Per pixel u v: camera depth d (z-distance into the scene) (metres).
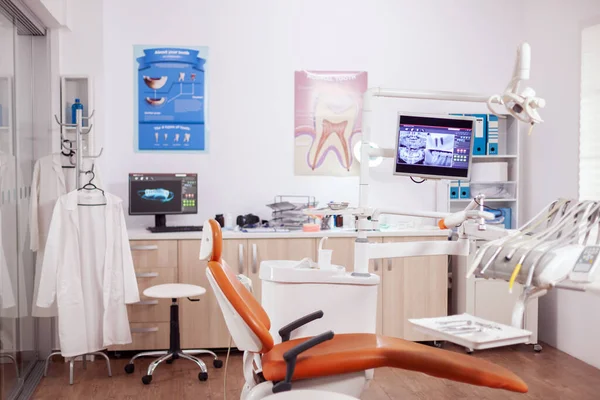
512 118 5.04
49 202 4.27
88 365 4.28
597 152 4.27
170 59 4.83
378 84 5.09
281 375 2.48
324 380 2.63
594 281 2.11
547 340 4.86
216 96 4.91
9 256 3.59
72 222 3.98
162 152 4.86
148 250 4.39
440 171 3.04
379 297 4.63
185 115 4.87
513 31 5.23
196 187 4.66
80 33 4.57
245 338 2.55
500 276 2.35
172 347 4.09
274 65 4.97
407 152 3.02
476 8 5.18
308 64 5.00
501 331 2.19
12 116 3.70
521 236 2.46
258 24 4.94
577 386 3.86
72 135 4.54
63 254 3.97
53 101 4.48
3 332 3.41
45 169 4.27
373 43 5.07
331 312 2.92
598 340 4.25
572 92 4.53
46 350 4.43
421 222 4.98
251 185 4.97
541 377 4.03
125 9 4.78
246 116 4.95
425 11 5.12
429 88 5.15
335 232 4.57
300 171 5.02
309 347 2.44
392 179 5.11
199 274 4.43
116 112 4.80
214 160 4.92
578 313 4.47
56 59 4.48
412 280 4.66
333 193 5.06
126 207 4.82
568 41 4.57
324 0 5.01
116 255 4.13
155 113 4.84
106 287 4.06
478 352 4.62
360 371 2.68
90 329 4.04
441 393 3.72
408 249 2.93
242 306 2.51
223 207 4.94
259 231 4.55
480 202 2.64
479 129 4.93
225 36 4.91
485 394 3.71
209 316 4.45
